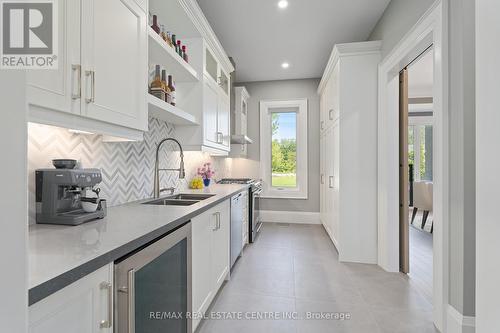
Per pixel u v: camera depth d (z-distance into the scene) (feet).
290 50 12.52
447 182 5.66
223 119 10.98
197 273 5.44
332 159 11.78
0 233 1.54
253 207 12.37
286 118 17.03
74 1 3.27
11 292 1.60
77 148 4.80
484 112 2.64
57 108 3.04
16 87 1.64
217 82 10.11
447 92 5.62
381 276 8.60
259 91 16.90
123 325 2.90
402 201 9.02
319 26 10.40
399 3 8.03
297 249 11.31
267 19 9.93
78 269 2.26
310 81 16.39
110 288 2.70
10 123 1.60
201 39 8.38
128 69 4.44
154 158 7.55
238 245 9.77
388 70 8.74
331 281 8.21
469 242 5.19
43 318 2.00
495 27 2.48
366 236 9.76
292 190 16.65
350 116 9.84
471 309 5.18
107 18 3.91
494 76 2.50
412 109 21.33
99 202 4.35
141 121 4.82
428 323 6.06
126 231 3.47
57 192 3.88
